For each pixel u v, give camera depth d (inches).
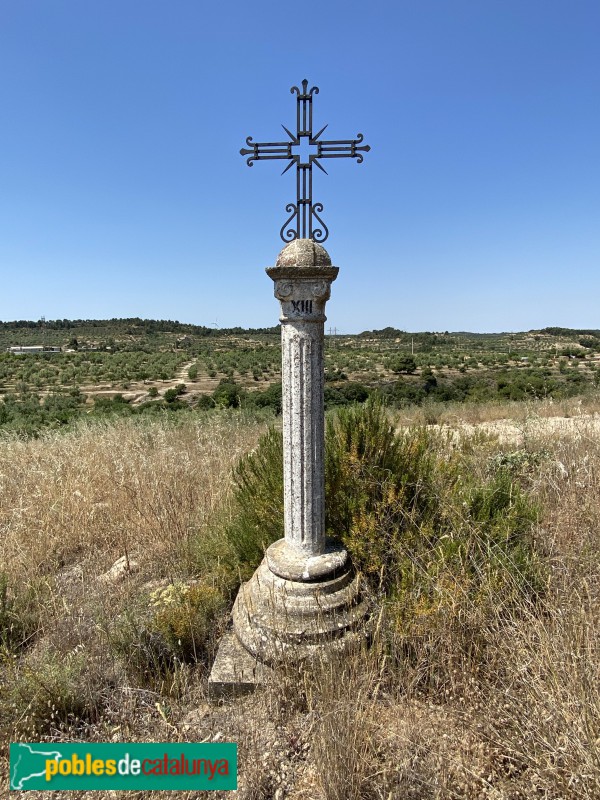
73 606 131.6
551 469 176.2
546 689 77.9
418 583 107.8
